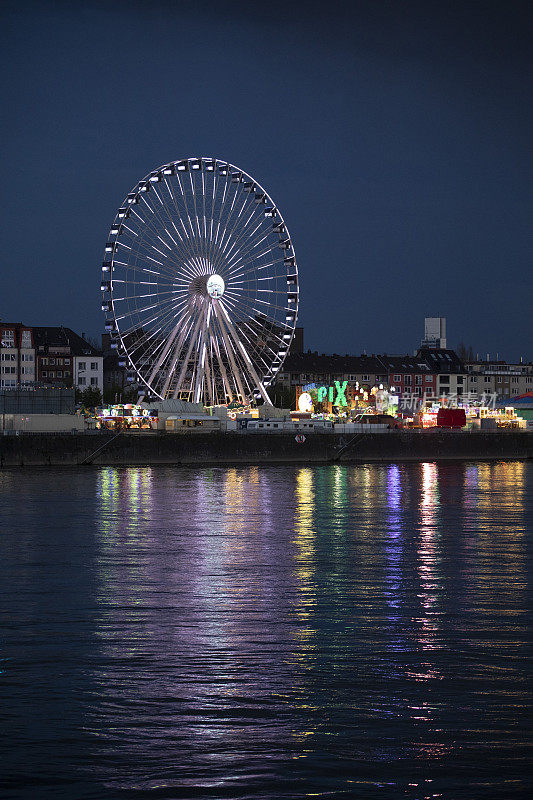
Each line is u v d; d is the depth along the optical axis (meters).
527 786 19.78
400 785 19.84
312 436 133.12
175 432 129.38
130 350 125.69
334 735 22.56
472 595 39.12
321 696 25.39
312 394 185.88
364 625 33.59
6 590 39.84
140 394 129.62
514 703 24.78
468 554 50.53
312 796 19.34
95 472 111.00
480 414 168.00
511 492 88.06
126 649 30.11
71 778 20.14
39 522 63.78
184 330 127.50
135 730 22.86
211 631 32.66
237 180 131.25
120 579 42.62
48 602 37.44
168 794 19.44
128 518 66.31
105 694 25.53
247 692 25.77
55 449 121.50
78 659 28.89
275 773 20.42
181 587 40.72
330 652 29.83
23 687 26.11
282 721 23.47
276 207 132.88
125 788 19.69
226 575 43.81
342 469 120.00
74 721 23.45
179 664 28.42
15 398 130.50
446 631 32.62
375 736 22.48
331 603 37.47
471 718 23.66
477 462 136.62
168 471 113.69
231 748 21.77
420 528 61.81
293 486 93.56
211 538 56.56
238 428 135.75
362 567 46.25
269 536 57.59
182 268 127.56
